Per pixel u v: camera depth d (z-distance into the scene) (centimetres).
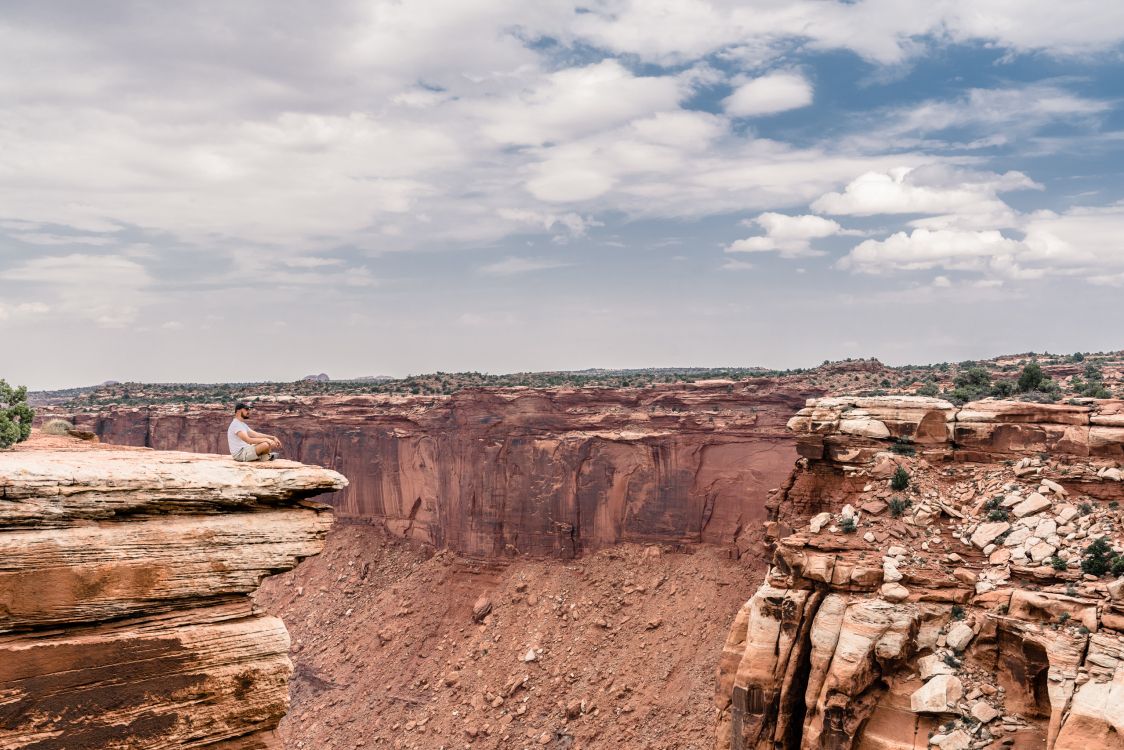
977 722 3534
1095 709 3136
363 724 8162
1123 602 3459
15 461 1118
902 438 5009
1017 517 4238
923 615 3859
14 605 1067
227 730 1174
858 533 4409
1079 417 4588
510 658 8031
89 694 1098
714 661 7050
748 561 7912
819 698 3828
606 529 8694
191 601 1171
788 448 8350
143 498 1140
